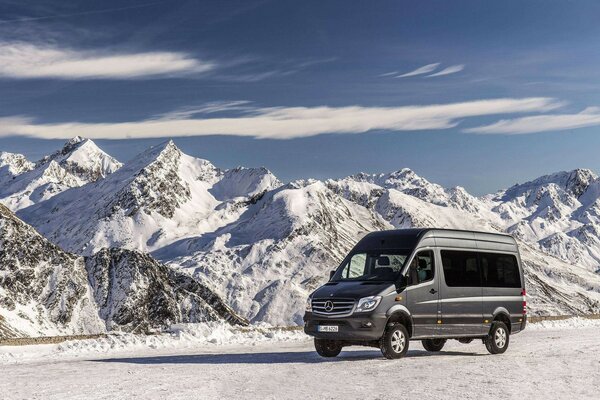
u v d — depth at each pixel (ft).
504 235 81.66
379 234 74.23
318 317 68.33
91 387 50.96
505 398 45.44
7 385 52.65
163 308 537.24
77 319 506.89
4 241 533.96
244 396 46.62
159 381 53.78
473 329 74.33
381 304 66.74
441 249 72.90
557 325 134.00
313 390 48.98
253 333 104.01
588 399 45.29
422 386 50.34
